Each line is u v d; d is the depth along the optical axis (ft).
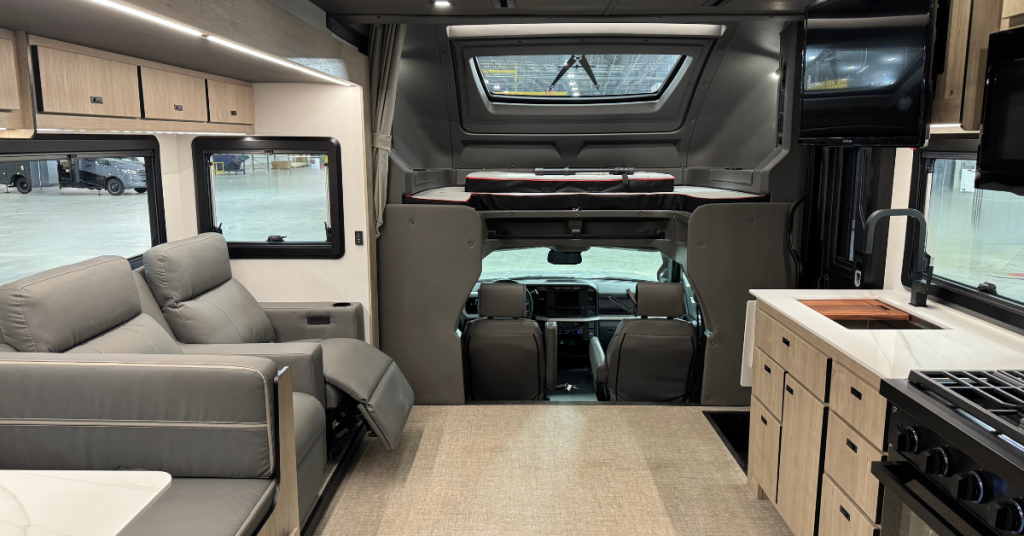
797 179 12.05
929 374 5.59
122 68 7.29
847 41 8.27
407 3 9.18
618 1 9.16
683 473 9.89
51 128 6.19
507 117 14.53
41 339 6.58
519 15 9.99
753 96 13.39
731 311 12.32
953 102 6.76
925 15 6.83
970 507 4.63
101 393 6.20
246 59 7.84
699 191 13.74
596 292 14.90
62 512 3.56
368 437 11.14
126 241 9.72
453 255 12.26
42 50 6.04
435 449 10.68
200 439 6.31
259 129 11.28
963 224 8.03
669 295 12.24
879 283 9.70
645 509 8.89
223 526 5.58
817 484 7.21
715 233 12.07
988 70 5.91
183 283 9.20
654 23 11.46
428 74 13.10
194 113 8.98
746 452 10.56
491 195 13.15
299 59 8.33
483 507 8.93
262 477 6.43
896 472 5.47
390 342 12.64
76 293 7.08
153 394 6.22
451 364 12.57
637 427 11.53
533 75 13.66
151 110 7.88
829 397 6.98
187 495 6.04
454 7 9.46
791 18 10.23
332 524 8.51
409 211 12.16
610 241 13.66
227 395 6.23
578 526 8.48
